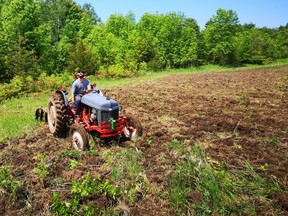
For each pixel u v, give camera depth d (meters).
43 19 46.22
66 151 7.07
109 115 7.23
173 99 14.63
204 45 52.97
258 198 5.19
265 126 9.53
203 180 5.48
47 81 18.69
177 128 9.34
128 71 29.28
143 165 6.39
